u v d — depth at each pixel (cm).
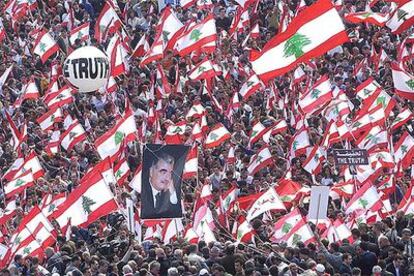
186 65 14075
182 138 12144
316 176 11269
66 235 9488
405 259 9044
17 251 9356
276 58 8762
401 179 11212
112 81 13388
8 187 10725
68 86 12912
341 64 13925
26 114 13288
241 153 12088
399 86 11944
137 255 9000
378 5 15688
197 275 8625
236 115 13188
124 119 11212
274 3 15788
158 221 9750
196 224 9806
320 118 12462
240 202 10406
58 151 12262
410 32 14550
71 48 14838
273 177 11425
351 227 10081
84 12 16238
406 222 9744
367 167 11150
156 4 16062
